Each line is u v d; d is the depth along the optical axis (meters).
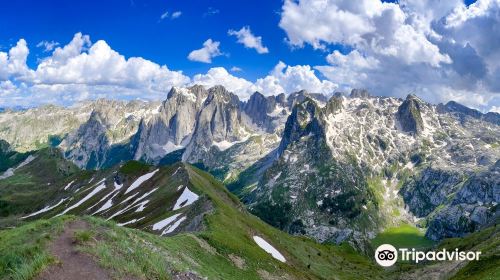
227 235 79.62
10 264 32.84
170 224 108.00
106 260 35.09
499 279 84.19
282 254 101.62
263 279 67.94
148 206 159.62
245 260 71.56
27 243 36.44
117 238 41.25
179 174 184.88
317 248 191.75
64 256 34.59
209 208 102.75
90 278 32.19
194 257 57.06
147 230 113.50
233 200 182.62
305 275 95.12
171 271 40.97
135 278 34.72
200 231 78.81
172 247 53.59
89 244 37.50
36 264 31.42
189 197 143.88
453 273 134.62
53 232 39.34
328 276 119.06
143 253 40.50
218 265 61.88
